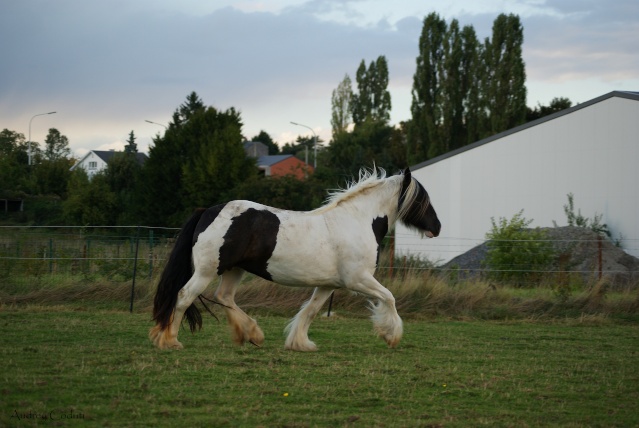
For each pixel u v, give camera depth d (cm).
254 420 604
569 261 1892
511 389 758
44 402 639
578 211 2848
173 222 4706
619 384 798
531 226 2972
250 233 902
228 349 950
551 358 971
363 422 608
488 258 1991
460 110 5444
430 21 5544
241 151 4803
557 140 2914
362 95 8469
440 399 704
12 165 5962
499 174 3069
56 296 1446
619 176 2747
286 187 4200
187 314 936
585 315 1455
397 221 1025
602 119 2795
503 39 5197
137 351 907
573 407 688
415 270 1633
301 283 932
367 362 884
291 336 970
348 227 945
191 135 4975
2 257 1533
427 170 3275
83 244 1781
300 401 676
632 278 1928
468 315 1460
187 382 737
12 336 1013
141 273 1580
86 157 10469
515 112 5125
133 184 6081
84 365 804
